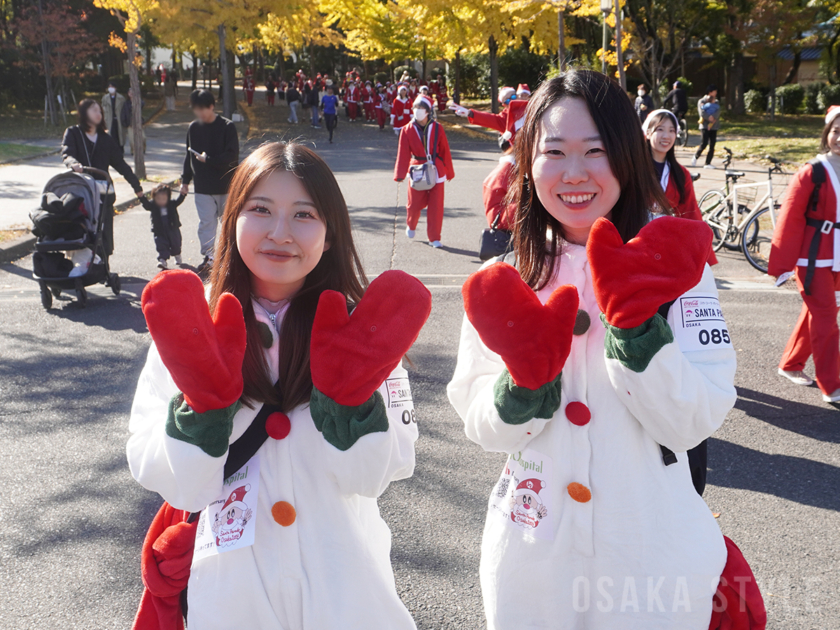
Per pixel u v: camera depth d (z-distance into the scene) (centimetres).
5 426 416
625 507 146
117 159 757
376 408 134
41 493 343
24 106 3147
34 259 640
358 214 1098
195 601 141
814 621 255
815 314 447
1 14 3038
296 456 142
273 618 140
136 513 326
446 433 409
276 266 144
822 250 438
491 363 159
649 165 156
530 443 153
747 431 412
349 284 157
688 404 136
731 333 584
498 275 133
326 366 130
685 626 148
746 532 312
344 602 140
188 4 2394
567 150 150
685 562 146
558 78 154
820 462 375
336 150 2075
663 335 134
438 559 292
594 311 154
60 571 284
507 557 155
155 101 3981
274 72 5762
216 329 128
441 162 880
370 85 3200
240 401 140
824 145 435
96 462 374
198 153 746
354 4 3422
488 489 347
